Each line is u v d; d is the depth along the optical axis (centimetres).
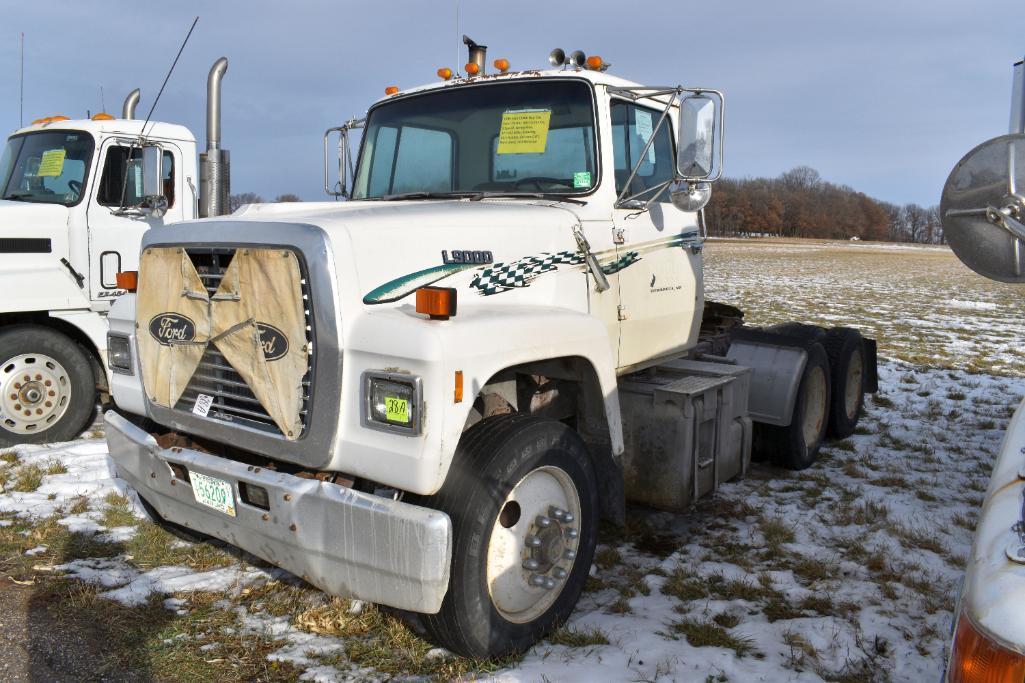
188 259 329
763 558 446
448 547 279
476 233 352
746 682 316
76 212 666
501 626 322
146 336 354
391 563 282
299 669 319
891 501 546
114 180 688
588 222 411
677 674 318
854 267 5241
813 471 624
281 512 303
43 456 602
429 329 281
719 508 525
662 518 507
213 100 723
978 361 1248
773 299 2645
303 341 292
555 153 429
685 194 420
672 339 499
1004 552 179
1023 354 1361
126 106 752
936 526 493
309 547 299
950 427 780
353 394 290
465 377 287
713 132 406
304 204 389
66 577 401
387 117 484
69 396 655
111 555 430
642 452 459
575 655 332
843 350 691
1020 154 265
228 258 322
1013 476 208
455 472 306
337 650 334
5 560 420
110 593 383
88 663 321
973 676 165
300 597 381
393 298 306
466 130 452
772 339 615
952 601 391
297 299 291
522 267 369
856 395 738
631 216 445
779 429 607
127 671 316
